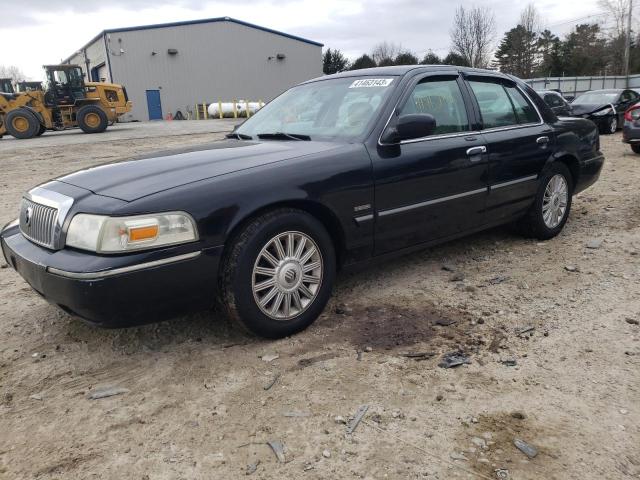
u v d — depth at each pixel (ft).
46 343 11.23
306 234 10.87
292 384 9.41
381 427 8.21
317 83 15.06
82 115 73.67
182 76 139.03
